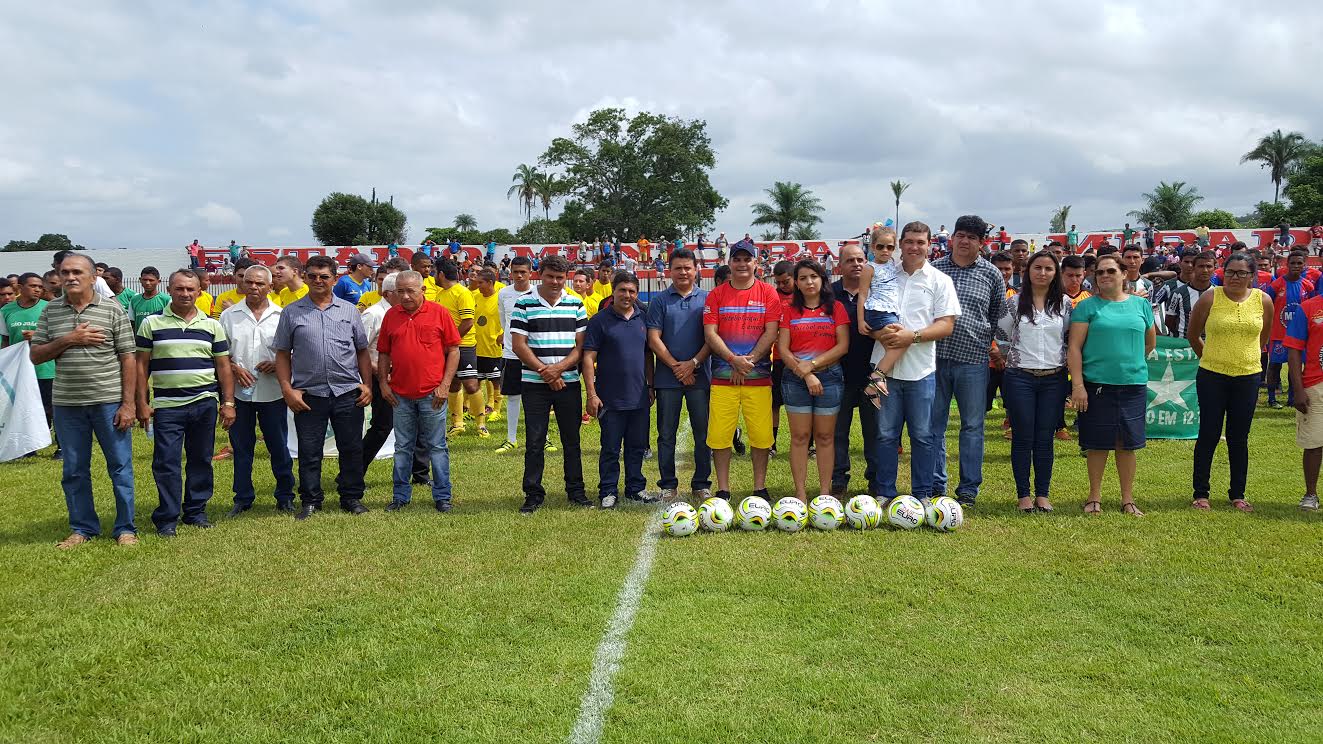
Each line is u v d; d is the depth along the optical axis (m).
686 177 61.97
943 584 4.88
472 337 10.17
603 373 6.92
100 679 3.84
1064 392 6.66
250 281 6.82
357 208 68.75
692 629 4.25
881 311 6.25
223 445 9.98
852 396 7.16
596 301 11.73
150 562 5.50
